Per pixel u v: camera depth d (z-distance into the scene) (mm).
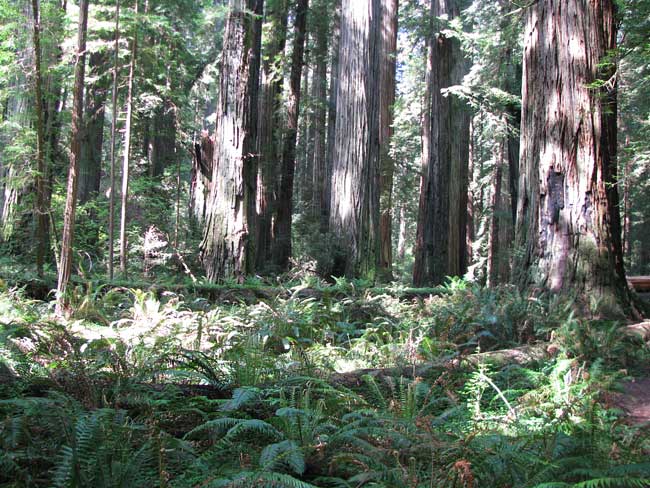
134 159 22375
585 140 9820
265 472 3061
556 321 8562
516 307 9023
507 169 27172
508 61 19781
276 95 22688
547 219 9961
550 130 10062
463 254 22703
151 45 19578
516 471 3398
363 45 15945
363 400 4906
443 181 20969
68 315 9461
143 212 19656
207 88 30797
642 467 3160
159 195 21203
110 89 19344
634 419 5039
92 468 3107
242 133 14281
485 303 9594
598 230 9648
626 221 31453
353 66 16016
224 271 13992
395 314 11008
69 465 3043
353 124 15969
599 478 2963
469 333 7891
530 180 10453
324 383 4914
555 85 10070
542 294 9727
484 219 29641
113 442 3357
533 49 10609
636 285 16391
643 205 31562
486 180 26609
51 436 3793
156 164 26688
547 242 9930
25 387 4637
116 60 15500
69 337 5727
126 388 4723
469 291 10781
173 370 5141
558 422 4387
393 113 23641
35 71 11188
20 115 14508
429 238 21031
